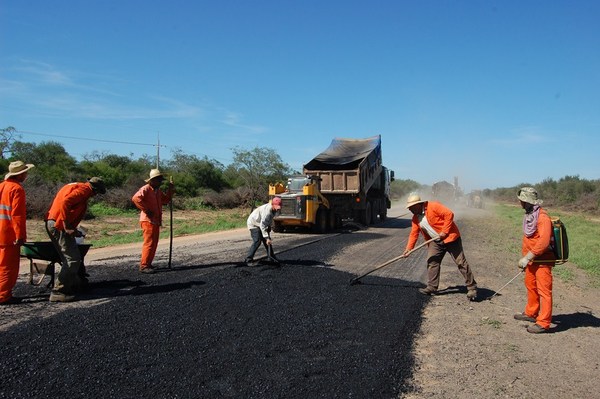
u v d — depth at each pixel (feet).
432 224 22.66
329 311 19.34
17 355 13.41
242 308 18.97
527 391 13.24
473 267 32.37
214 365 13.55
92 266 27.73
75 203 19.29
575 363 15.42
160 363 13.47
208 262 29.45
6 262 18.85
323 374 13.47
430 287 23.32
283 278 24.61
